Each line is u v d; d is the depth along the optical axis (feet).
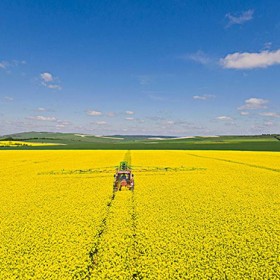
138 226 48.83
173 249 38.81
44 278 32.12
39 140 600.80
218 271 33.12
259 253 37.63
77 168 141.08
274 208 62.39
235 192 80.18
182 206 63.67
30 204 67.10
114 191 82.07
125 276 32.24
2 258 37.32
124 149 338.95
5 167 147.95
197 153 250.98
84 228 47.67
